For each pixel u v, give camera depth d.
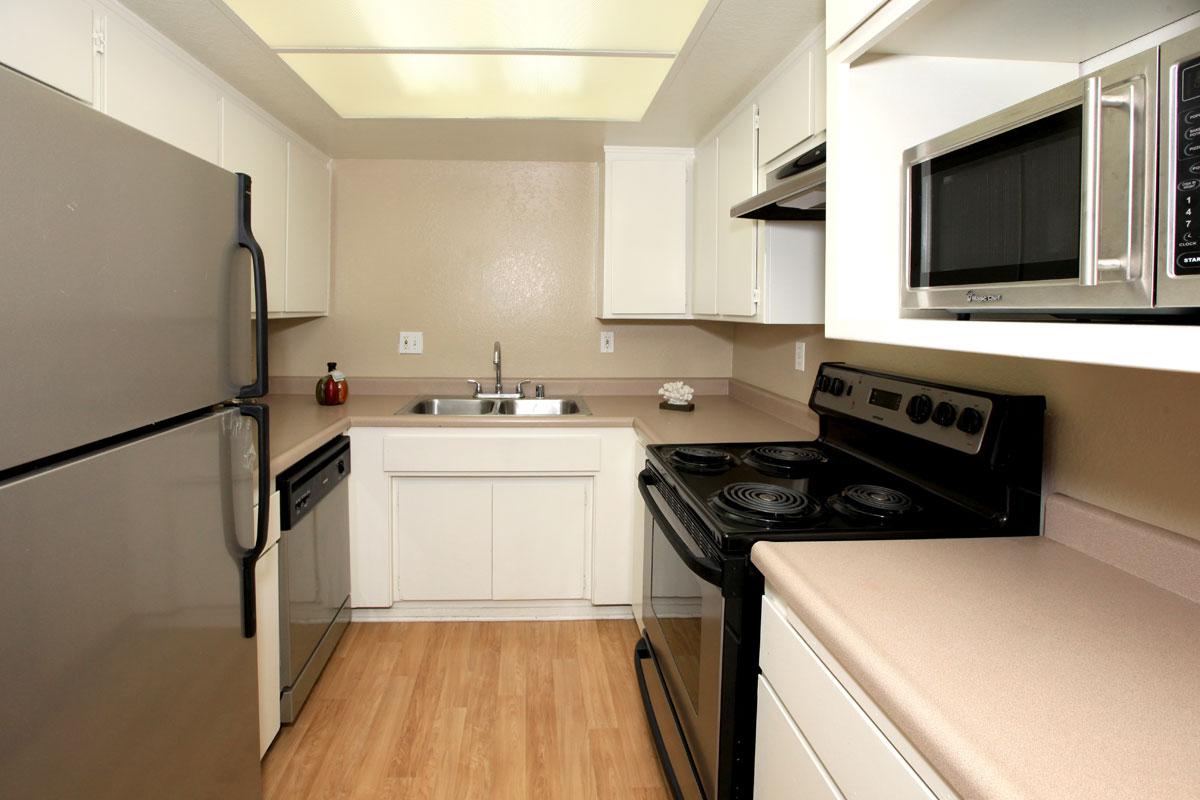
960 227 1.00
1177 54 0.63
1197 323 0.75
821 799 0.93
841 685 0.89
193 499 1.14
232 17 1.67
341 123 2.56
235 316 1.28
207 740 1.21
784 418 2.57
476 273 3.22
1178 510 1.04
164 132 1.76
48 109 0.79
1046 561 1.15
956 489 1.44
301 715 2.10
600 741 2.00
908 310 1.21
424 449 2.61
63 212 0.82
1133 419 1.11
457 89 2.40
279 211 2.54
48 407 0.80
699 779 1.41
